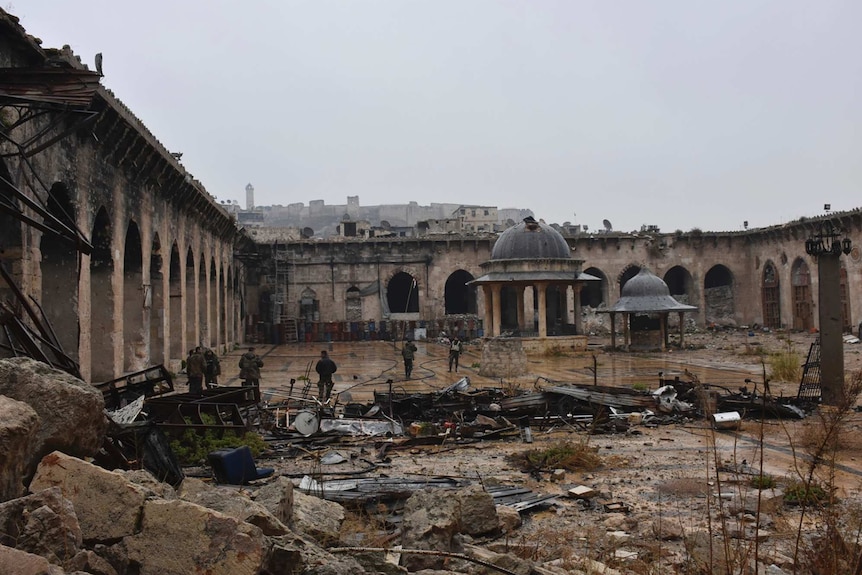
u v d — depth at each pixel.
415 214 135.12
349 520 10.08
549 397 20.09
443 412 19.89
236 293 58.66
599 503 11.47
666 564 8.48
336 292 66.50
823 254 20.89
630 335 47.94
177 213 35.56
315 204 137.38
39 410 6.98
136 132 24.95
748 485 12.30
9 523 5.21
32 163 18.06
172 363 35.12
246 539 5.70
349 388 27.56
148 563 5.68
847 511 10.25
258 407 18.25
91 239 22.81
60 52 18.61
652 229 73.38
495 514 9.72
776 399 20.66
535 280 45.16
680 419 19.42
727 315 69.31
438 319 64.56
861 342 47.41
